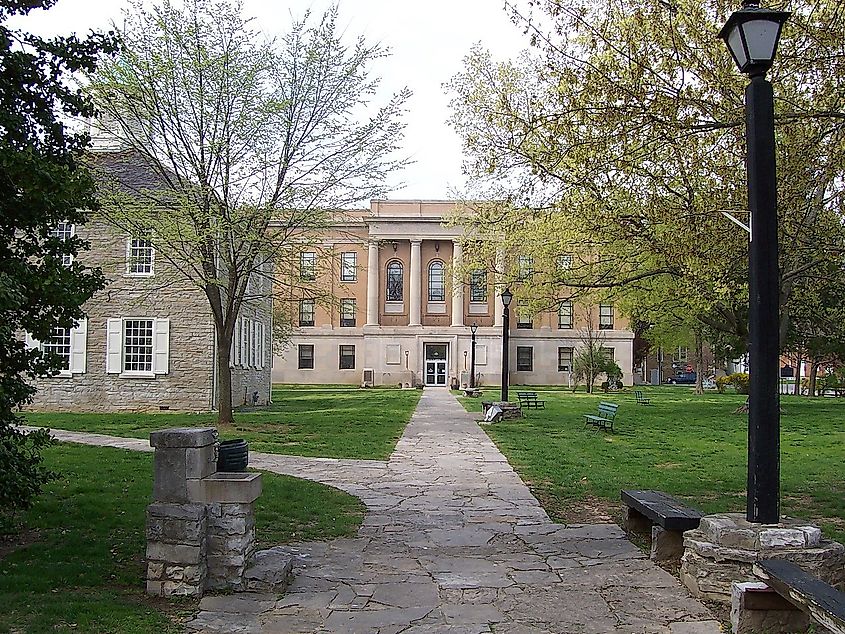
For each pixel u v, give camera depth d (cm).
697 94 979
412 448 1772
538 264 2509
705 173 1113
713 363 6072
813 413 2878
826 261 1391
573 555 798
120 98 2108
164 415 2611
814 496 1138
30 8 818
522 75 2392
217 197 2177
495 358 6162
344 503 1081
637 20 991
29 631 524
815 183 1012
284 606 620
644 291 2667
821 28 922
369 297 6147
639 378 7388
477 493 1177
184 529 631
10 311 744
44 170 721
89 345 2858
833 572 615
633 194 1180
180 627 564
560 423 2492
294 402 3700
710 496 1151
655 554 771
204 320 2855
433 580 703
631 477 1338
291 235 2356
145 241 2162
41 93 825
